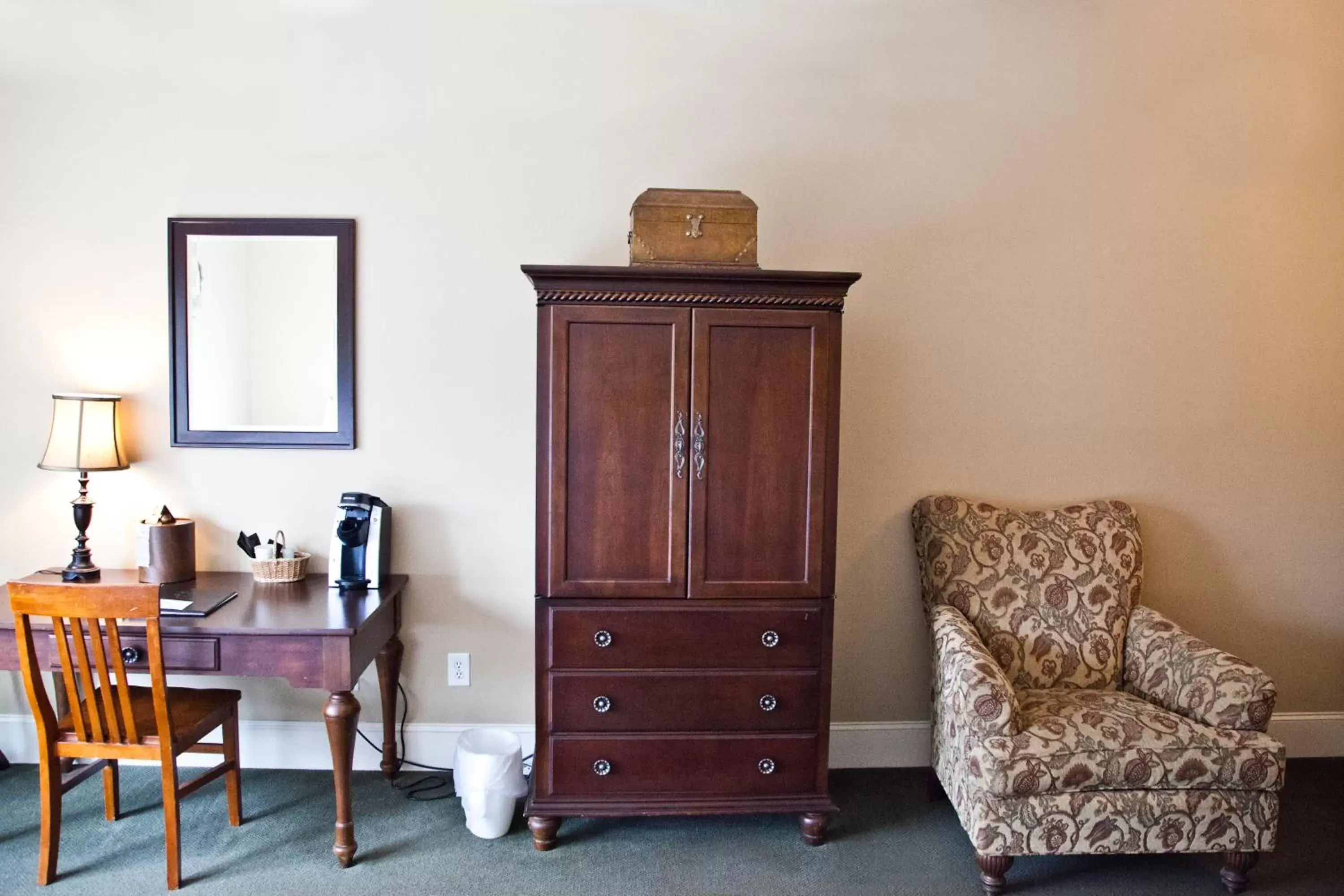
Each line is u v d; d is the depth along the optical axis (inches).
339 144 104.0
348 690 85.4
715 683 91.1
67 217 103.5
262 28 102.6
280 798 101.0
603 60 105.0
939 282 109.2
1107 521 105.6
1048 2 107.3
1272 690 83.7
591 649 90.0
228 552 107.7
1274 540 114.5
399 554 107.7
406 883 85.0
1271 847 83.3
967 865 90.2
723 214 91.9
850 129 107.1
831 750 112.4
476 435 107.2
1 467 105.9
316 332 105.3
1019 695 94.6
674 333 88.3
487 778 92.1
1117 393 111.7
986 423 111.0
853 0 105.9
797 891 85.0
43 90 102.1
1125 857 92.7
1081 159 109.2
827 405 90.0
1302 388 113.3
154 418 105.7
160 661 79.1
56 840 83.1
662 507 89.7
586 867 88.4
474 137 104.7
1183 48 108.7
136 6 101.4
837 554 110.6
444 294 105.7
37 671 80.8
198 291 104.3
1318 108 110.3
